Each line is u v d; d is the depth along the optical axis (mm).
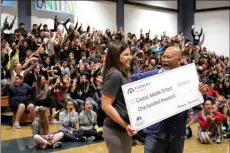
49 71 8336
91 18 13875
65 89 7855
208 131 5949
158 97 2230
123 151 2201
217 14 17188
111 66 2188
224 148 5562
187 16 18031
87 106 6008
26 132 6391
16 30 9898
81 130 5867
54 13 12516
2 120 7605
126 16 15438
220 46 17141
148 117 2168
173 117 2391
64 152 5016
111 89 2113
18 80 7000
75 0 13195
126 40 12750
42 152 4988
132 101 2117
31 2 11836
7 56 7941
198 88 2426
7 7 11164
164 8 17109
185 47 14172
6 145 5363
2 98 7312
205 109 6012
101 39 12055
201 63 13664
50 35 10391
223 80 12625
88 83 8445
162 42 14508
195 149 5453
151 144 2418
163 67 2457
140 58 11359
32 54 8578
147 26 16391
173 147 2447
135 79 2443
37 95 7449
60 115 5934
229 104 7824
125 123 2094
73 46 10148
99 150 5168
